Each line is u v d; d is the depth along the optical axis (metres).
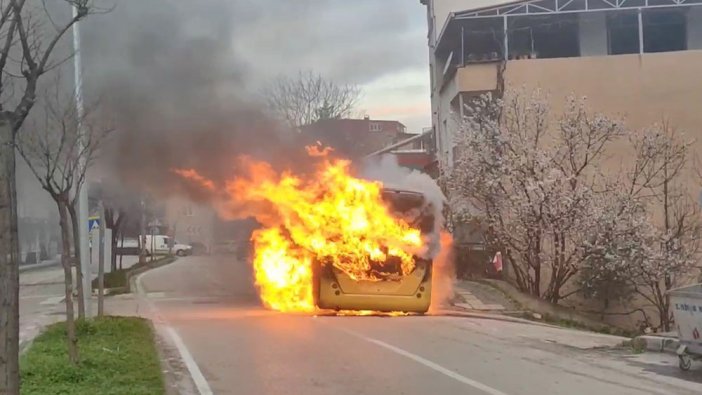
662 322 20.77
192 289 25.23
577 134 20.94
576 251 19.75
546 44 27.14
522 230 20.17
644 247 19.78
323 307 15.84
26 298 23.33
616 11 26.25
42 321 15.95
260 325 14.06
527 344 12.45
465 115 24.73
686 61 25.11
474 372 9.41
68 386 7.72
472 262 23.17
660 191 22.64
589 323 19.09
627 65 25.19
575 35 27.00
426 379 8.86
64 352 9.77
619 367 10.11
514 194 20.31
